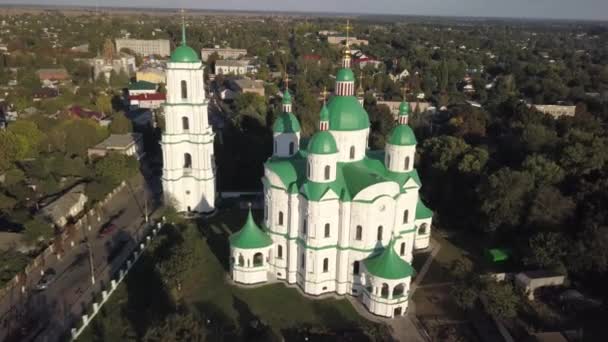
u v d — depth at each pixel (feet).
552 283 250.37
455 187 341.41
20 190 321.93
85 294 238.89
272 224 248.52
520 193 289.12
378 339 208.85
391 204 227.81
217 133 514.68
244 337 208.23
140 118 549.13
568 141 344.08
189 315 182.39
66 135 427.33
